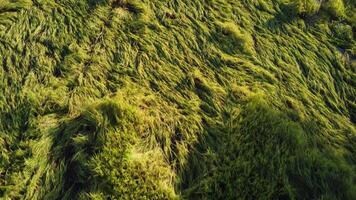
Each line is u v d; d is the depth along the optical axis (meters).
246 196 4.14
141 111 4.66
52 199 4.06
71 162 4.27
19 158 4.23
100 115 4.47
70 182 4.18
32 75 4.82
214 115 4.81
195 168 4.39
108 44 5.23
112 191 4.05
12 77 4.78
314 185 4.35
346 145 4.80
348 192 4.31
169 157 4.43
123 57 5.14
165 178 4.25
